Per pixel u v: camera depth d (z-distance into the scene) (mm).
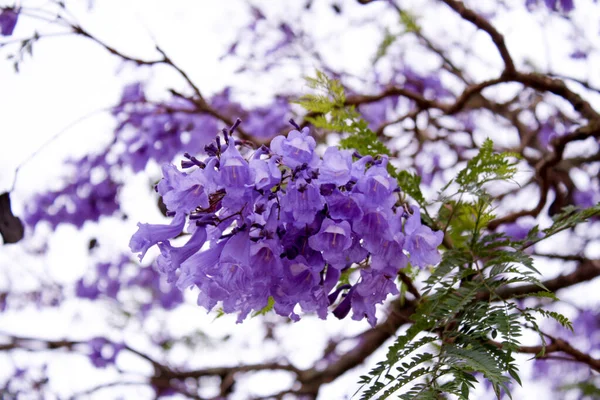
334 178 1005
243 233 1004
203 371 2395
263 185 994
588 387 2465
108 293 2783
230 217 1021
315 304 1054
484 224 1215
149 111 2201
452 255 1150
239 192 986
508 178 1179
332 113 1265
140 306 2787
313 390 2213
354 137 1238
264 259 1007
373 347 2068
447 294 1107
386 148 1234
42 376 2754
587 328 2826
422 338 1047
